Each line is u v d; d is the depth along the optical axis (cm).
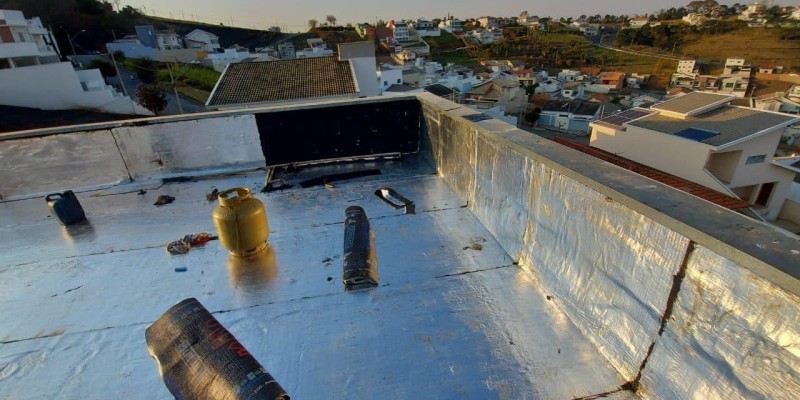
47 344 127
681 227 77
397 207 208
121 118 1409
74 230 198
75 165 243
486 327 125
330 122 270
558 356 112
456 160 216
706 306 76
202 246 179
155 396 107
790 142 1922
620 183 100
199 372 90
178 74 2077
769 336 64
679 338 84
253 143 266
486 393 103
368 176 253
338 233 185
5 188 236
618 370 105
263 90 1151
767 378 66
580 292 118
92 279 159
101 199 233
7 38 1555
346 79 1197
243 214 158
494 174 170
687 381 82
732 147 859
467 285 145
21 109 1316
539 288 141
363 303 139
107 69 2048
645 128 998
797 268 59
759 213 958
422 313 133
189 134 255
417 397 103
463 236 178
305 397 104
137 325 133
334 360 116
